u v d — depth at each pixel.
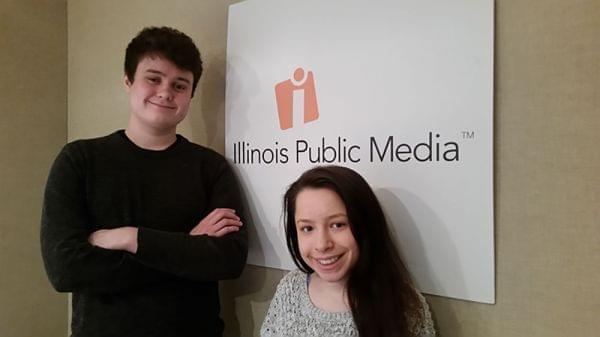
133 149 1.18
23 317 1.85
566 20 0.84
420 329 0.90
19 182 1.83
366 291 0.88
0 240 1.78
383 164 1.04
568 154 0.84
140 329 1.11
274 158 1.26
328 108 1.14
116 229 1.06
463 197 0.94
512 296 0.90
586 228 0.82
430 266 0.98
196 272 1.07
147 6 1.66
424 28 0.98
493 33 0.91
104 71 1.83
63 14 1.99
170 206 1.18
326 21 1.15
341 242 0.86
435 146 0.97
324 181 0.88
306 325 0.92
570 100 0.84
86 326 1.11
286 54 1.23
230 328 1.44
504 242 0.91
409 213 1.01
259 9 1.30
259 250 1.31
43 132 1.92
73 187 1.10
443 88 0.96
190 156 1.24
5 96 1.78
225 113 1.40
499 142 0.91
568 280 0.84
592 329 0.82
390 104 1.03
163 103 1.16
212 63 1.45
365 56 1.07
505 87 0.90
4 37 1.78
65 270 1.01
